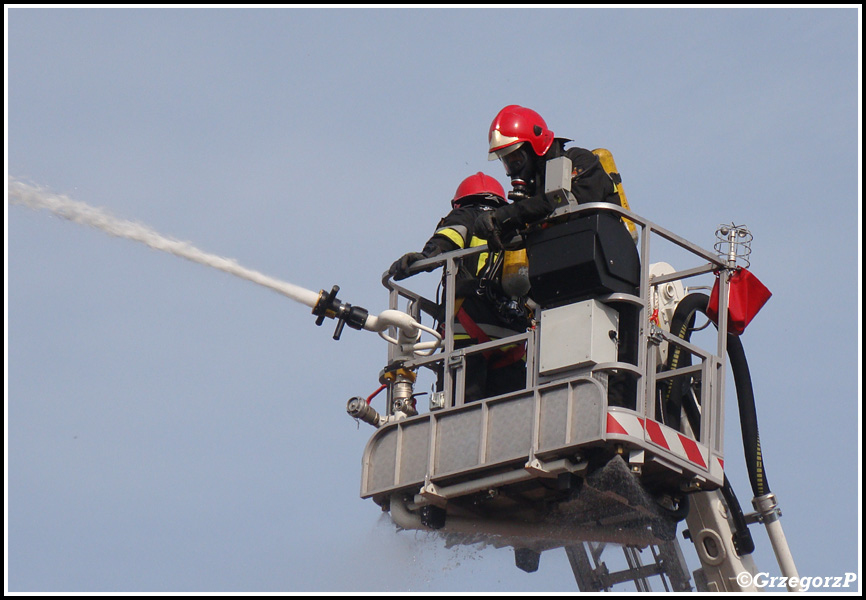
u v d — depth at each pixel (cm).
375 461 3878
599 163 3819
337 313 3903
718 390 3912
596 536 3994
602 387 3597
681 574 4122
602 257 3678
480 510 3941
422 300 4197
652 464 3675
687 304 4066
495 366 4019
